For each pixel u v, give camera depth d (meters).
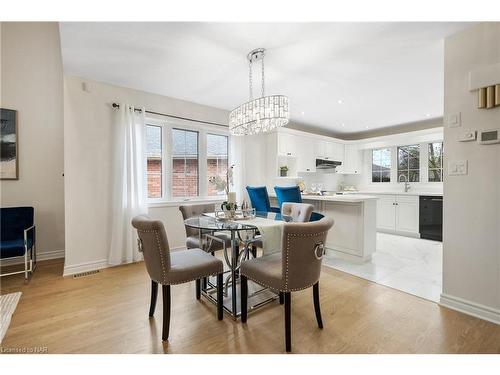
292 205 2.68
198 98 3.63
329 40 2.06
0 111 2.99
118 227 3.02
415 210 4.61
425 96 3.50
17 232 2.85
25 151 3.15
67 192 2.80
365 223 3.07
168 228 3.60
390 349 1.52
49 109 3.29
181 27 1.88
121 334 1.69
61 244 3.41
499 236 1.77
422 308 2.01
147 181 3.45
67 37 2.02
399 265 3.04
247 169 4.46
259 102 2.33
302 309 2.02
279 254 2.02
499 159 1.77
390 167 5.65
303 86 3.12
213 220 2.25
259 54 2.28
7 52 3.04
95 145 2.97
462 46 1.92
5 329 1.74
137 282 2.57
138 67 2.59
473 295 1.89
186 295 2.30
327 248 3.43
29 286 2.46
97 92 2.98
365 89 3.23
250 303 2.11
